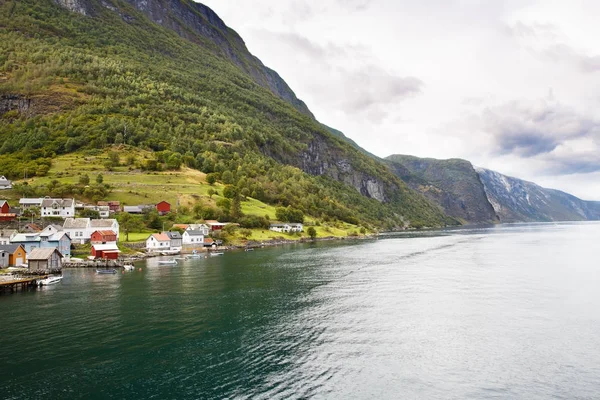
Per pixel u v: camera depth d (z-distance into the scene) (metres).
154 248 142.62
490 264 111.25
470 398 35.56
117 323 56.03
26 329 53.41
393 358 44.12
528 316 59.44
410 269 102.56
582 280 86.12
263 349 46.56
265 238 184.75
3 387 37.19
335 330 53.31
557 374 40.28
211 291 76.69
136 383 38.00
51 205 157.62
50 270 97.50
